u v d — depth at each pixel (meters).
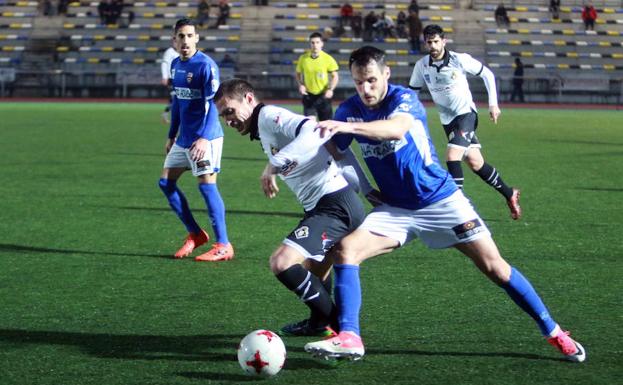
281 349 5.04
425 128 5.32
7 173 15.31
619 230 9.96
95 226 10.32
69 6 47.47
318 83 17.77
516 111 36.97
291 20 46.81
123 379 5.06
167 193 8.59
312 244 5.42
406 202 5.34
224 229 8.52
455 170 10.56
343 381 5.03
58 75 42.81
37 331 6.05
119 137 22.66
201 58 8.43
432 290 7.20
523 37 46.38
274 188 5.31
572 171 15.84
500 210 11.46
